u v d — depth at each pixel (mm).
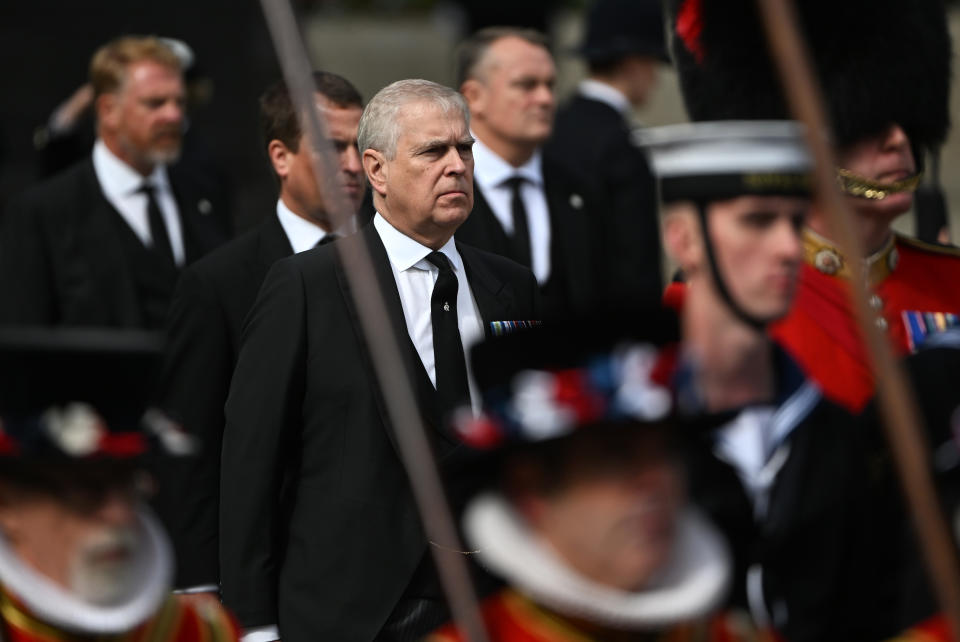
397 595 15922
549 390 9328
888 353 10680
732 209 11664
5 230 24016
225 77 42312
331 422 16203
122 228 24031
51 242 23844
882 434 12305
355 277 12578
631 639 9680
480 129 23625
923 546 10516
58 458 9781
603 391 9297
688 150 11750
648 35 28672
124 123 23969
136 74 23875
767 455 12156
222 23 42469
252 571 16062
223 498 16234
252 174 41875
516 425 9320
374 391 16125
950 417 12336
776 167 11625
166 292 24047
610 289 24750
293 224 19297
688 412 9562
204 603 11242
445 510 11852
